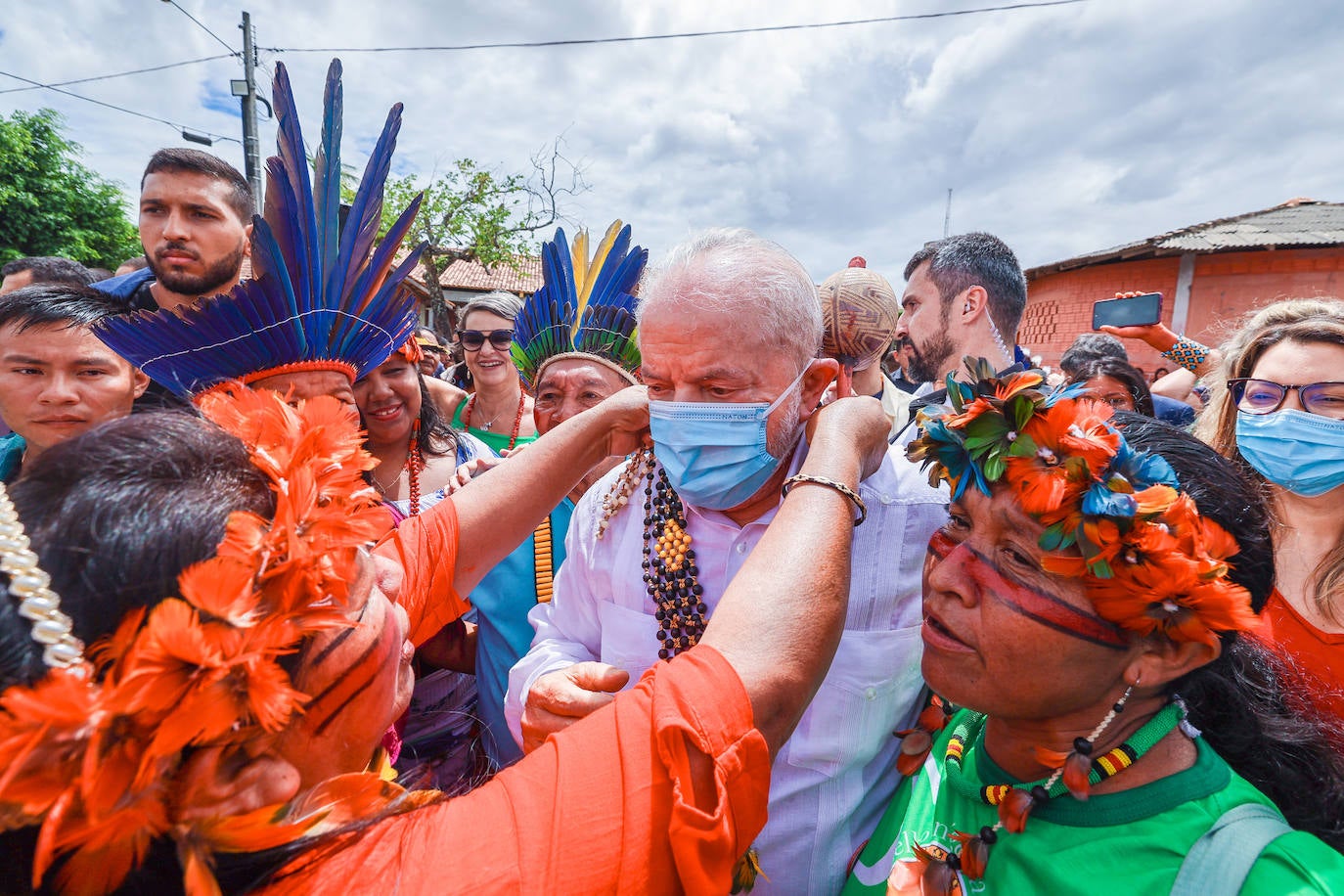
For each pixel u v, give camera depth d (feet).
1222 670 3.44
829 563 2.97
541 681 4.09
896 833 3.98
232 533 1.99
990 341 9.45
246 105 37.81
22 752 1.56
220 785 1.96
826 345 5.19
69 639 1.77
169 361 4.46
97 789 1.66
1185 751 3.04
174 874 1.97
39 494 1.99
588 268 7.69
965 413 3.22
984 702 3.21
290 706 1.90
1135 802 2.92
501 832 2.20
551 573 6.26
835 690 4.36
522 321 7.93
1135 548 2.73
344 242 4.96
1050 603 2.94
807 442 4.46
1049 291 45.11
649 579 4.71
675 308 4.04
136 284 9.02
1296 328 6.13
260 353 4.72
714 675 2.50
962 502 3.30
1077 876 2.87
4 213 60.44
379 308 5.27
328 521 2.21
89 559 1.84
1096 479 2.79
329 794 2.29
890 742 4.73
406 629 3.04
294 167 4.61
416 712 6.21
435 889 2.03
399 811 2.36
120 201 70.03
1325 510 5.92
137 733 1.75
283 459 2.31
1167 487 2.84
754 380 4.07
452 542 4.22
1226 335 9.61
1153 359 38.01
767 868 4.37
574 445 4.72
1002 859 3.24
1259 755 3.35
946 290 9.43
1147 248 37.99
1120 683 3.02
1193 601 2.67
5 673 1.73
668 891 2.21
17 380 6.38
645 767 2.33
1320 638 5.85
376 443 7.70
